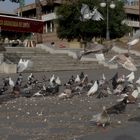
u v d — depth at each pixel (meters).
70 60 39.03
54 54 40.66
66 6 63.34
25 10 94.44
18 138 10.64
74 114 14.31
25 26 50.31
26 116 13.98
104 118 11.83
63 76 29.48
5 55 37.50
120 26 64.62
